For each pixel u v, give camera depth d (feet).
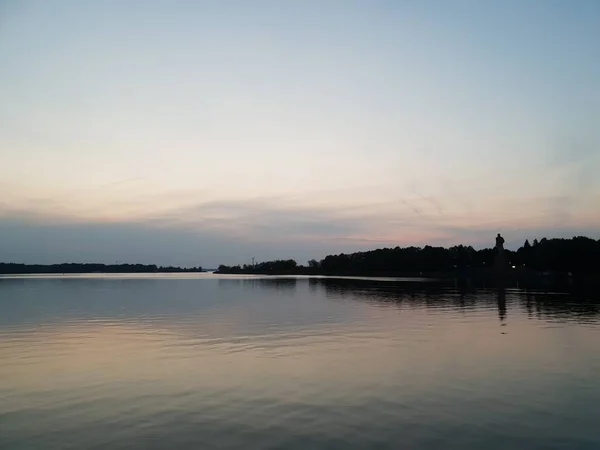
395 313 166.81
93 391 64.64
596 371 72.74
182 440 46.60
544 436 46.73
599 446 44.32
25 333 121.60
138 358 87.25
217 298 267.39
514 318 144.56
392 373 72.54
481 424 50.01
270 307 200.44
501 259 581.53
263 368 77.41
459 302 212.43
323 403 57.77
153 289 395.96
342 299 246.88
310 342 103.40
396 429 48.73
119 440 46.91
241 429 49.29
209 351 93.71
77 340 109.40
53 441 46.96
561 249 477.77
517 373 71.77
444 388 63.67
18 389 66.13
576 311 164.35
